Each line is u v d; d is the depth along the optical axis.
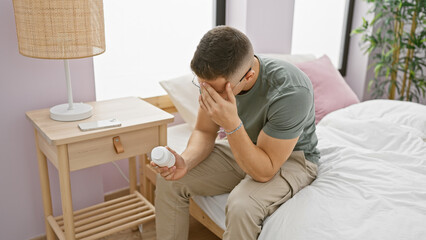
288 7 2.35
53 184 1.72
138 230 1.84
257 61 1.31
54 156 1.37
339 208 1.21
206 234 1.81
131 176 1.87
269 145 1.25
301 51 2.81
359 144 1.71
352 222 1.14
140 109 1.60
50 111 1.45
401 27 2.77
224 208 1.45
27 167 1.65
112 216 1.63
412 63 2.78
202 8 2.19
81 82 1.67
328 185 1.36
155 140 1.52
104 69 1.91
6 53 1.48
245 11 2.15
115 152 1.42
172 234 1.48
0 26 1.44
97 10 1.33
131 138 1.45
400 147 1.63
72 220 1.39
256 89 1.31
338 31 3.01
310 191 1.32
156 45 2.05
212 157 1.50
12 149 1.59
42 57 1.28
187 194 1.45
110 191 2.06
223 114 1.16
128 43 1.95
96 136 1.34
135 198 1.82
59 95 1.63
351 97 2.29
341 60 3.11
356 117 2.02
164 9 2.03
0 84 1.49
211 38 1.11
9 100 1.53
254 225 1.21
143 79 2.06
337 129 1.86
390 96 2.98
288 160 1.43
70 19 1.25
